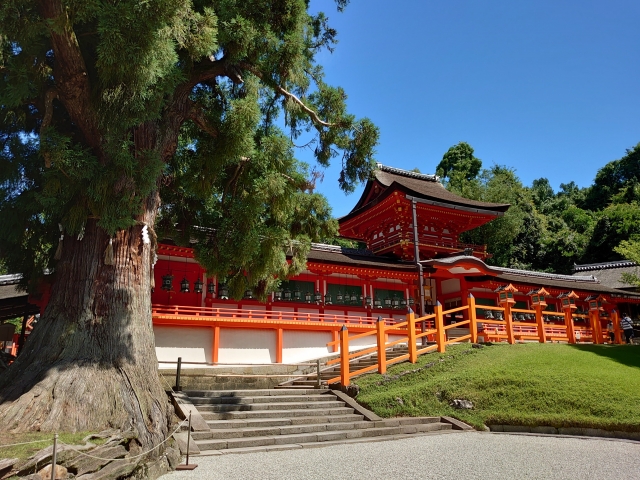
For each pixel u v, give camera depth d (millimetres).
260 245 12172
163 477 7418
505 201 44094
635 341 25609
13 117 9867
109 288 9125
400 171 32594
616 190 60000
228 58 11844
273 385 15945
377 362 16422
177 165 14258
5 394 7582
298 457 9055
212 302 19766
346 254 25578
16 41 7539
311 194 14562
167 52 7973
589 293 30719
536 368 14047
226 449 9734
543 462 8383
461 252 26609
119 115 8141
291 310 21875
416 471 7754
